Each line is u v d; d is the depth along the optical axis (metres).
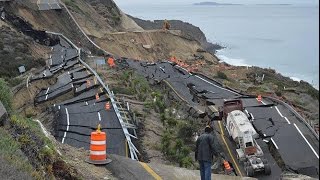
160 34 90.38
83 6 94.56
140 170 12.22
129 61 58.47
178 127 27.33
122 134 24.20
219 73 52.62
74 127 25.66
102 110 29.11
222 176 13.10
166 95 38.22
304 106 40.03
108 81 39.97
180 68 52.44
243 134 21.67
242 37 163.75
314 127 26.95
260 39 146.12
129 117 28.20
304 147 22.81
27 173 7.92
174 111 32.78
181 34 96.00
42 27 73.25
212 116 28.23
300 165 20.69
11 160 7.98
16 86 36.59
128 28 105.94
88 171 11.24
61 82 40.47
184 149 22.73
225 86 41.03
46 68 47.56
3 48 49.47
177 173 12.63
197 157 11.19
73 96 36.09
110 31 89.50
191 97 37.41
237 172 20.77
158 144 24.20
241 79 55.03
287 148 22.72
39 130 12.04
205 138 11.12
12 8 70.38
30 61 48.00
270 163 21.67
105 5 107.38
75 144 22.86
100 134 12.06
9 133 9.51
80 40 77.00
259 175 20.39
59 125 25.84
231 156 22.44
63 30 76.50
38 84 40.09
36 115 31.50
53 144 11.72
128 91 36.28
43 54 55.38
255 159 20.50
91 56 58.56
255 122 26.66
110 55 70.69
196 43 95.50
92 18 89.94
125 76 42.16
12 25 64.31
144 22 151.62
